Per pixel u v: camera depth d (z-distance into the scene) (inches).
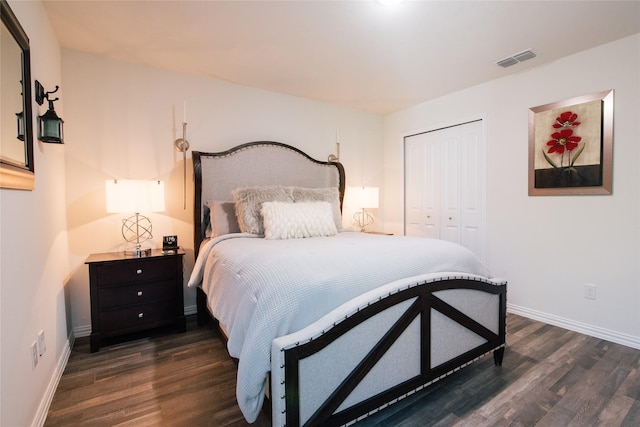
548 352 86.1
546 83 107.5
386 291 56.2
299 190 120.3
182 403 64.3
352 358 52.7
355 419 53.2
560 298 105.3
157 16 80.7
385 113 169.0
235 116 127.3
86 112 100.7
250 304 52.2
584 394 66.7
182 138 116.1
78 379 73.4
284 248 71.8
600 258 96.7
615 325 93.7
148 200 96.8
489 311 75.2
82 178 100.2
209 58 104.9
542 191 109.0
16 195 51.7
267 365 47.1
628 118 90.5
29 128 58.6
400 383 59.3
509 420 58.8
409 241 83.9
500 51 99.6
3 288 45.3
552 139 105.9
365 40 93.0
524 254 114.5
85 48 97.7
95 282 88.6
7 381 45.6
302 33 89.1
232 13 79.6
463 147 135.0
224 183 121.2
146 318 96.0
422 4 75.7
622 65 91.3
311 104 147.3
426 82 125.3
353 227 161.5
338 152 156.1
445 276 65.8
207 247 95.3
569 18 81.1
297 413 46.9
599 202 96.7
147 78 110.2
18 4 57.2
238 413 61.2
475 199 130.6
